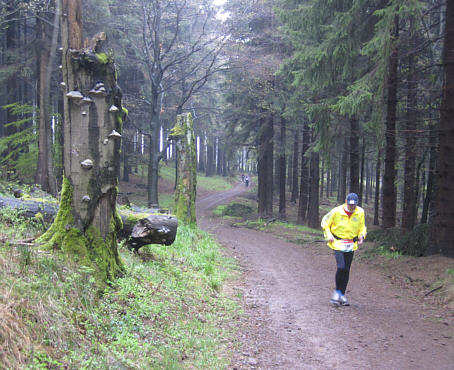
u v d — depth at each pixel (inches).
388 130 465.7
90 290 168.2
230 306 249.4
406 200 600.4
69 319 141.5
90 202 189.0
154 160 844.0
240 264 422.0
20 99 979.9
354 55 406.9
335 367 156.6
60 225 187.2
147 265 261.4
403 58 477.7
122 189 1461.6
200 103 1405.0
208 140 2078.0
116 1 829.2
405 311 235.9
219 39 848.9
